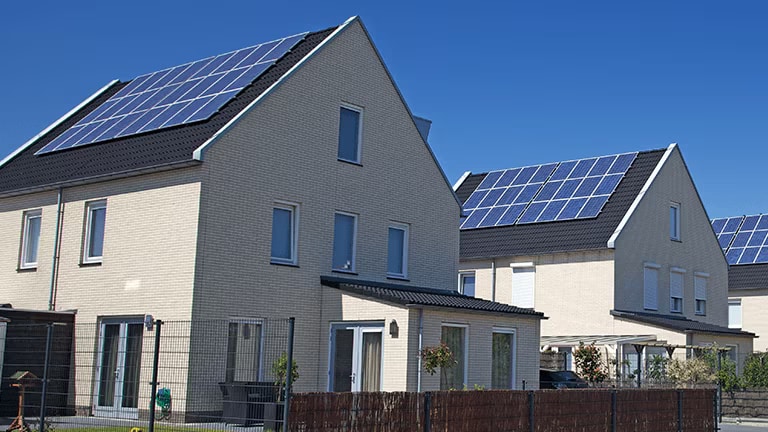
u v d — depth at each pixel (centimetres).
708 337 3161
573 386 2628
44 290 2202
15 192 2288
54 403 2019
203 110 2155
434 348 1984
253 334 2016
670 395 1914
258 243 2045
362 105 2347
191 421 1819
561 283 3303
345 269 2266
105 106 2639
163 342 1923
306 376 2108
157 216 1998
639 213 3328
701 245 3684
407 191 2447
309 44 2342
